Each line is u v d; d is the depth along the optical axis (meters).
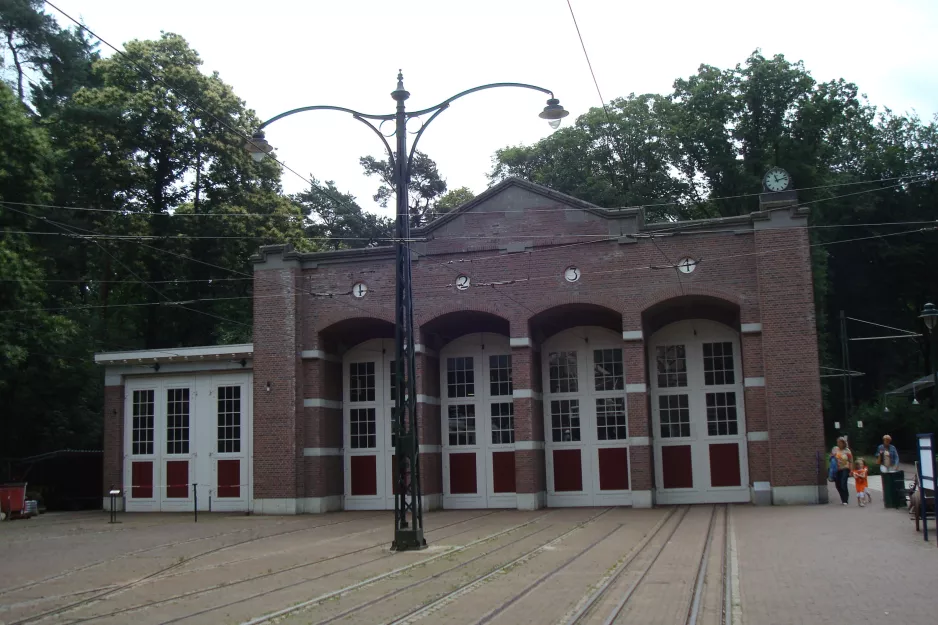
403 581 14.45
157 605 12.80
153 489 32.56
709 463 29.23
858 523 20.17
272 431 30.33
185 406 32.62
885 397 50.69
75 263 42.91
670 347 30.06
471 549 18.56
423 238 28.56
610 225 28.31
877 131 58.41
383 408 31.95
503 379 31.39
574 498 30.19
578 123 49.88
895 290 57.22
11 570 16.83
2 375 34.53
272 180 46.66
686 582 13.44
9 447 38.81
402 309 19.30
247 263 44.00
